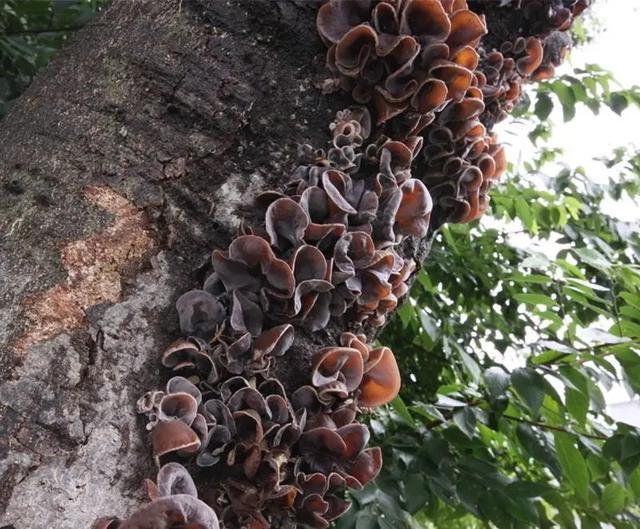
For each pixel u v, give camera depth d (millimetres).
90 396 441
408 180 581
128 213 501
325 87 569
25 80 1155
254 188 539
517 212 1347
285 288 489
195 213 521
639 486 885
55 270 468
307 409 523
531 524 861
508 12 711
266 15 568
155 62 549
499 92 703
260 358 489
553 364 939
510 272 1314
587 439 971
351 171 566
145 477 443
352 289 536
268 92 559
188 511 389
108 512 423
